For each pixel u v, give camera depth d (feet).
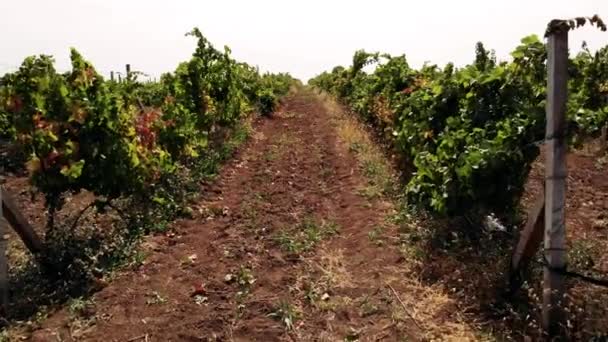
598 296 13.76
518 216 19.33
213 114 41.11
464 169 16.29
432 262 17.57
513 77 16.92
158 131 28.71
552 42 11.70
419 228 20.24
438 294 15.61
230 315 15.07
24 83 18.58
